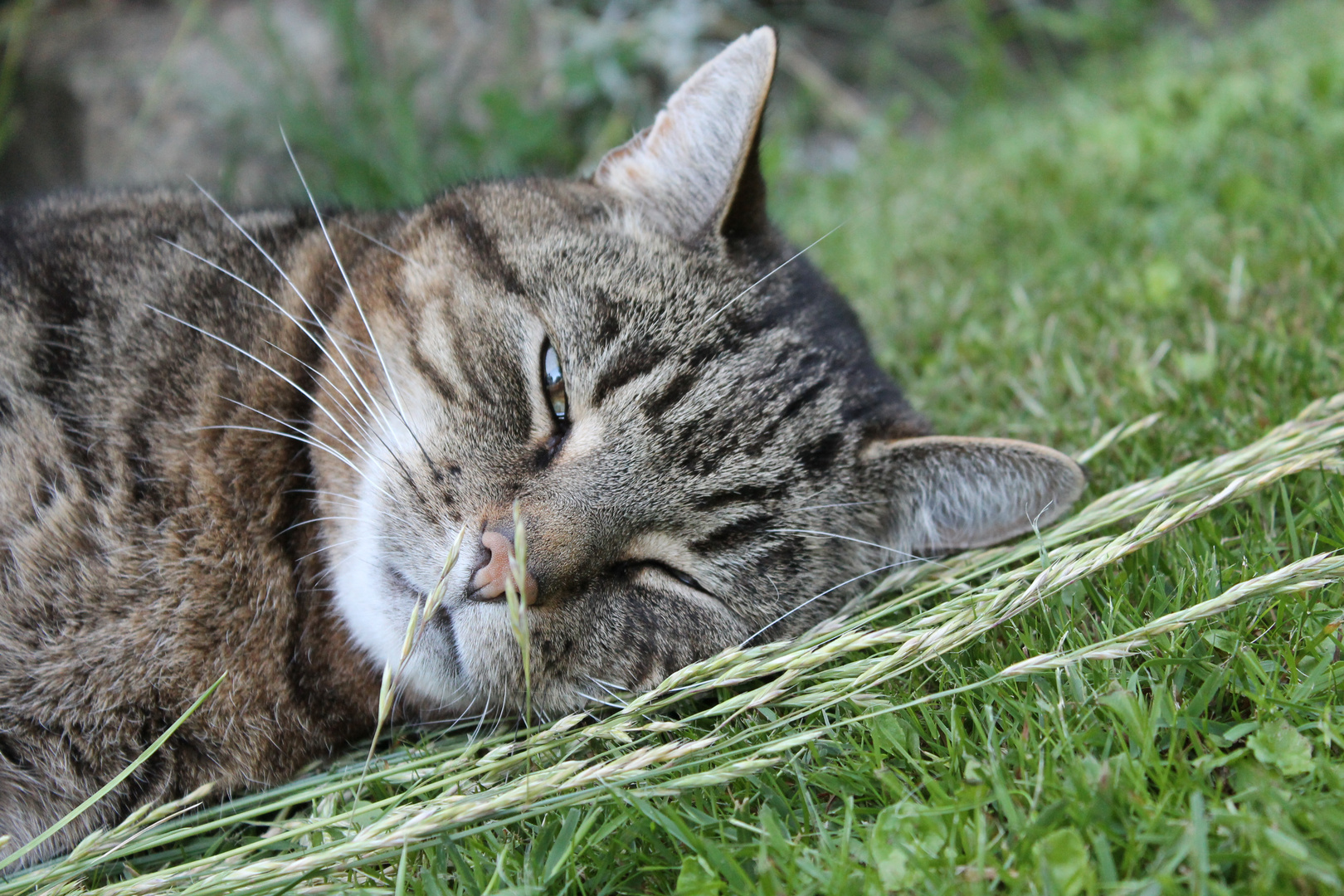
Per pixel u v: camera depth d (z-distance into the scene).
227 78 1.00
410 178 0.92
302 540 0.65
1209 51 1.02
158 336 0.65
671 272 0.66
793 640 0.65
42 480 0.63
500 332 0.65
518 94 1.04
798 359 0.67
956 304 0.80
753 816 0.60
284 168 0.96
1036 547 0.66
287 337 0.66
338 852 0.60
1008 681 0.62
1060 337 0.76
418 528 0.64
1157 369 0.73
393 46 1.05
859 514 0.67
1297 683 0.61
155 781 0.63
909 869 0.58
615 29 1.10
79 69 0.98
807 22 1.28
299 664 0.65
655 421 0.65
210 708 0.63
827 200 0.97
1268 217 0.78
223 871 0.61
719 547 0.65
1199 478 0.66
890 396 0.69
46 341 0.64
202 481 0.64
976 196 0.88
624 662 0.64
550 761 0.63
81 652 0.63
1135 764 0.59
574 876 0.60
